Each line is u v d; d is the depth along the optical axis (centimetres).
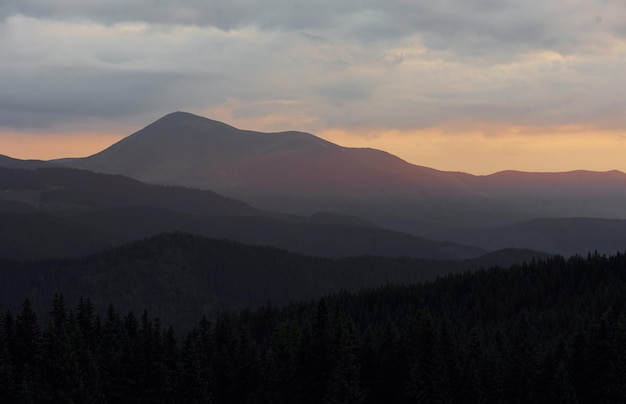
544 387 8794
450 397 8656
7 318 9419
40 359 8331
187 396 8950
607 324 9019
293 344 10031
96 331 10481
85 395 8119
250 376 9969
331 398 8638
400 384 9294
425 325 9244
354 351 9394
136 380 8912
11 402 8188
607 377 8806
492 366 9138
